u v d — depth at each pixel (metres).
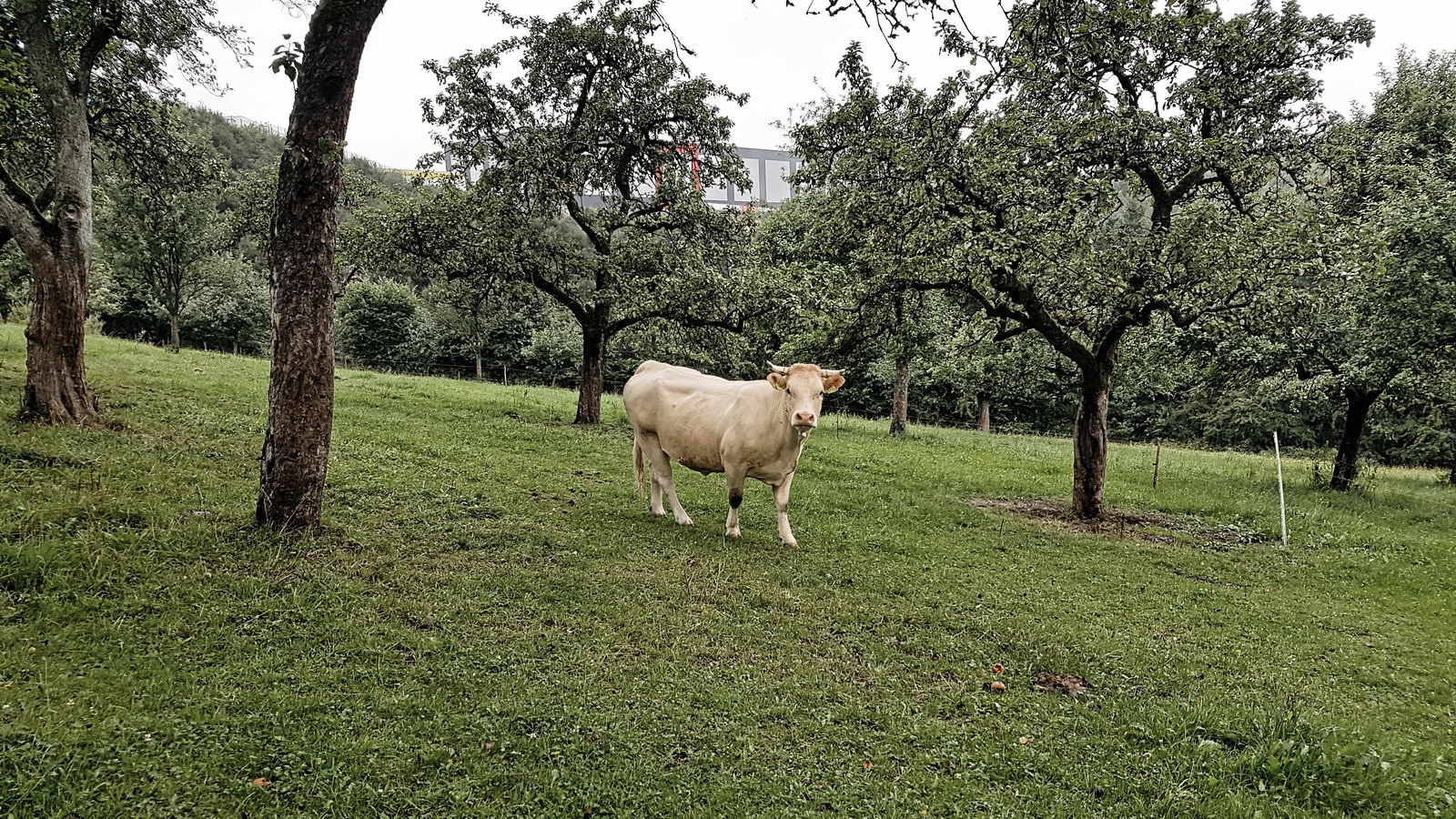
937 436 27.08
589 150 18.19
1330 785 4.45
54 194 10.51
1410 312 15.04
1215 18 11.61
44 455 8.16
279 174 6.83
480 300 20.20
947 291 14.17
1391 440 33.25
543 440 15.23
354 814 3.56
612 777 4.09
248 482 8.51
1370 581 10.68
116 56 12.34
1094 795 4.39
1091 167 13.12
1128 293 11.27
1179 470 20.62
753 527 10.16
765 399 8.86
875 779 4.35
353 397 18.23
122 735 3.85
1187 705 5.68
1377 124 17.72
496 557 7.48
